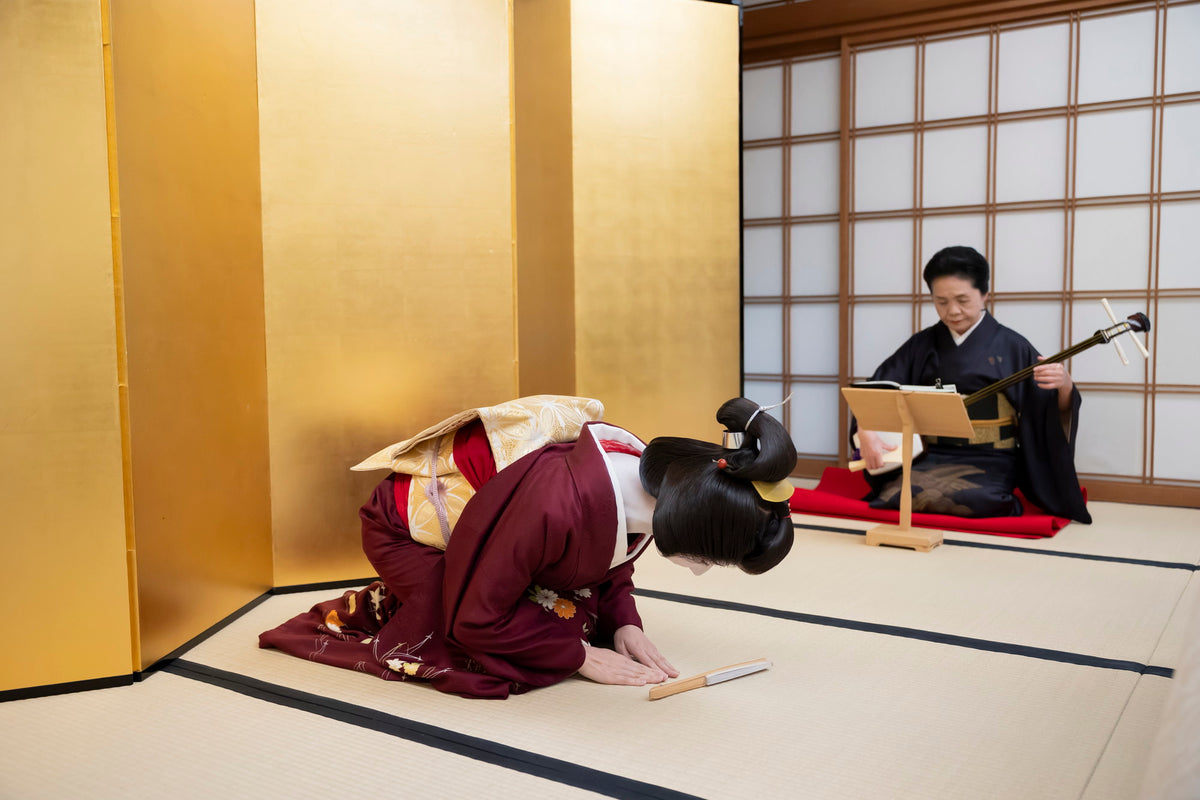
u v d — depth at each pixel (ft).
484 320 9.32
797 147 15.29
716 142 11.91
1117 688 6.35
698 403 12.03
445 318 9.17
